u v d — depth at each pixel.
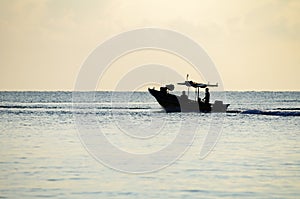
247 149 84.81
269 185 57.81
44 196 52.84
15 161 71.50
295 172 64.62
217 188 56.44
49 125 126.31
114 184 58.25
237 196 53.31
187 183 58.88
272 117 154.12
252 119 146.75
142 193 54.28
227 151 82.75
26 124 128.75
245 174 63.59
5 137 99.94
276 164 70.06
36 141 93.50
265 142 94.19
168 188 56.50
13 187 56.41
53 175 62.44
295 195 53.69
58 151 81.00
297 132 112.12
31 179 60.12
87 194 53.78
